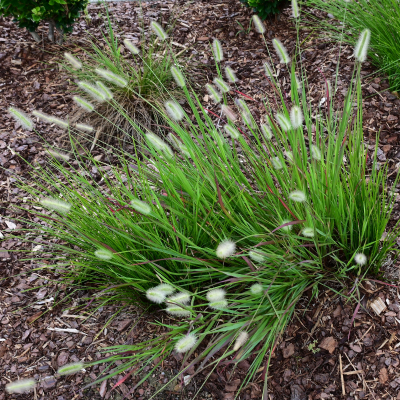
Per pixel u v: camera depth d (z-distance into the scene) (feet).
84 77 4.72
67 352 3.16
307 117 3.20
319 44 4.97
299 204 3.09
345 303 3.09
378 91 4.38
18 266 3.62
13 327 3.30
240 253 3.06
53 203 2.82
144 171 3.38
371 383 2.86
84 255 3.29
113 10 5.95
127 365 2.93
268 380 2.98
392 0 4.29
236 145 4.03
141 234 3.07
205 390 2.98
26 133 4.51
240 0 5.41
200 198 3.06
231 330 2.95
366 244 3.04
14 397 3.01
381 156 3.91
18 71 5.03
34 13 4.76
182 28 5.54
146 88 4.59
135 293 3.23
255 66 4.97
